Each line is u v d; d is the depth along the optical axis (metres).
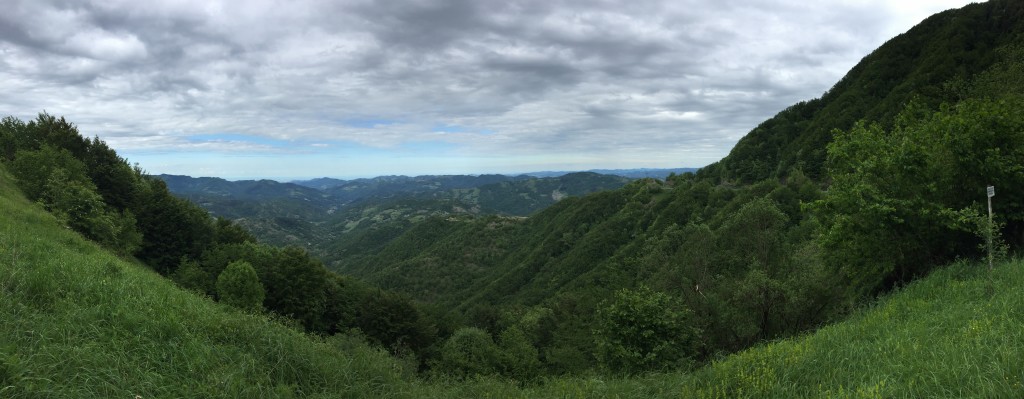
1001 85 60.03
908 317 8.59
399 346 37.69
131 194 45.50
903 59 110.38
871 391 4.44
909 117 16.09
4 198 19.50
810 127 110.56
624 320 17.23
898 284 14.08
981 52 88.81
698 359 17.89
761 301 16.89
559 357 28.58
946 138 12.73
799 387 5.75
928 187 12.77
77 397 4.48
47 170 30.03
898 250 13.26
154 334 6.56
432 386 9.30
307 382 7.13
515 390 8.86
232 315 8.95
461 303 107.50
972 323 6.41
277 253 50.12
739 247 22.02
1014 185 12.49
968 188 12.91
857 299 15.14
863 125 15.34
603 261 85.62
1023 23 88.69
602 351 17.98
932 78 88.25
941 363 4.89
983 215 12.16
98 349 5.49
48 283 6.93
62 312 6.27
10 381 4.28
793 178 74.94
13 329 5.29
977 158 12.51
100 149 45.25
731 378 6.62
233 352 7.04
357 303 49.91
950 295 9.45
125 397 4.84
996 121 12.51
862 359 6.13
